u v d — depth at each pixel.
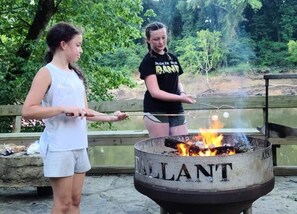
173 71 2.71
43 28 7.47
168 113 2.69
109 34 7.85
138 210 3.13
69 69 2.09
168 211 2.10
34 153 3.43
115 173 4.20
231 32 22.33
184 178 1.88
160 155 1.93
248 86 18.88
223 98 4.23
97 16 7.44
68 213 2.14
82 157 2.10
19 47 7.46
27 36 7.53
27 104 1.90
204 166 1.85
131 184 3.83
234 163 1.86
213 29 22.88
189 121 6.21
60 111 1.91
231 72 21.36
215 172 1.85
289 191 3.46
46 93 1.97
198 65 21.44
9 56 6.99
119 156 6.23
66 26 2.00
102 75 7.90
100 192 3.60
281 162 5.40
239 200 1.87
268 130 3.60
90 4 7.47
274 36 23.64
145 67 2.63
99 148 6.77
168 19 23.98
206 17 23.12
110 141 4.10
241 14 22.50
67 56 2.01
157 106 2.67
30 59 7.14
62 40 1.98
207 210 1.91
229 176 1.86
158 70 2.64
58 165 1.97
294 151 5.97
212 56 21.41
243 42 22.38
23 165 3.33
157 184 1.96
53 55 2.03
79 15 7.43
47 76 1.94
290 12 23.42
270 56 22.64
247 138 2.44
